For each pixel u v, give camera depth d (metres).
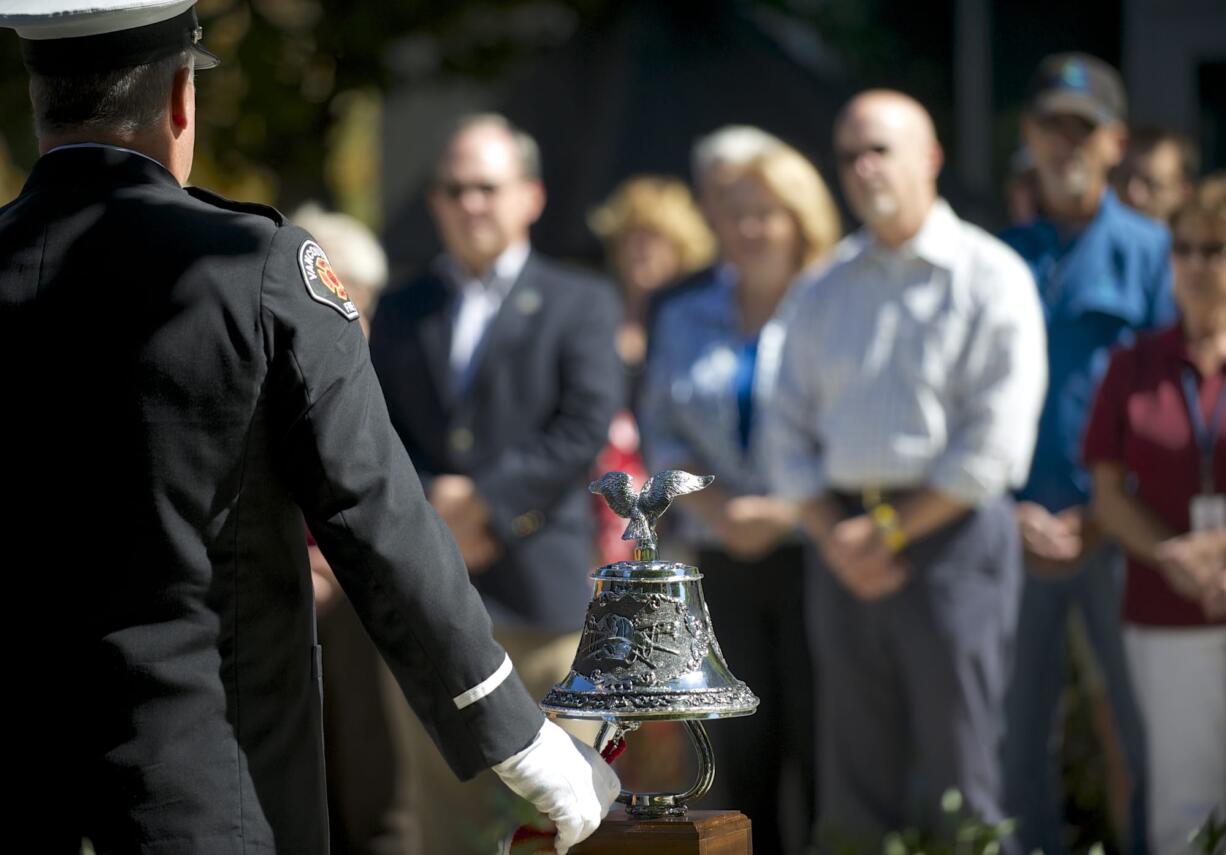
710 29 27.59
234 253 6.50
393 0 28.28
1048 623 14.94
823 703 14.71
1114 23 26.81
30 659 6.34
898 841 11.79
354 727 14.18
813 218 16.20
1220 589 13.80
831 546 14.26
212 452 6.36
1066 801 15.08
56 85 6.76
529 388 15.30
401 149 36.78
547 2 28.69
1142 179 18.14
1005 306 14.06
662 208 20.16
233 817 6.33
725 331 16.31
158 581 6.31
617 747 7.47
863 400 14.34
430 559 6.61
